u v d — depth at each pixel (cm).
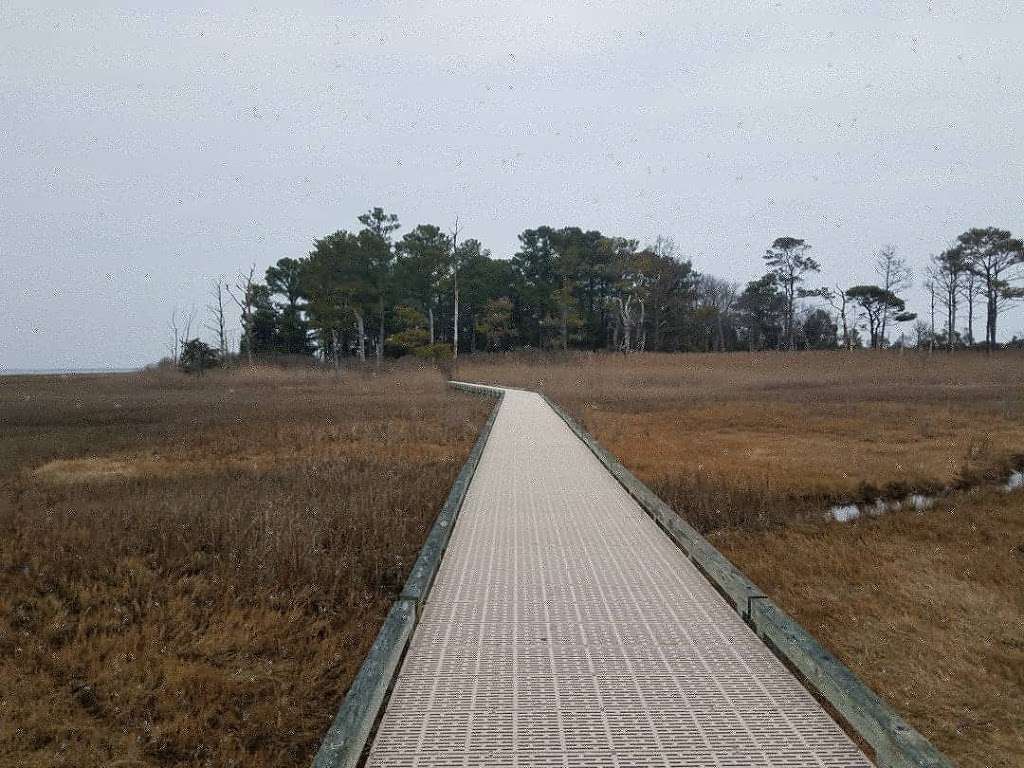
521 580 538
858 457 1464
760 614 418
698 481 1123
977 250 5325
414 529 820
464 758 296
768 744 306
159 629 558
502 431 1535
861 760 293
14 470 1258
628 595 504
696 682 367
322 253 4631
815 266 6438
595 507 797
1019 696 509
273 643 548
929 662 561
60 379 4225
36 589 623
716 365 4594
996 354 4991
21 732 419
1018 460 1416
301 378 4072
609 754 298
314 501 899
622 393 3091
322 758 257
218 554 711
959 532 922
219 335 5219
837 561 805
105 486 1053
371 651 352
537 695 353
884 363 4519
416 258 4750
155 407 2492
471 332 6375
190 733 429
